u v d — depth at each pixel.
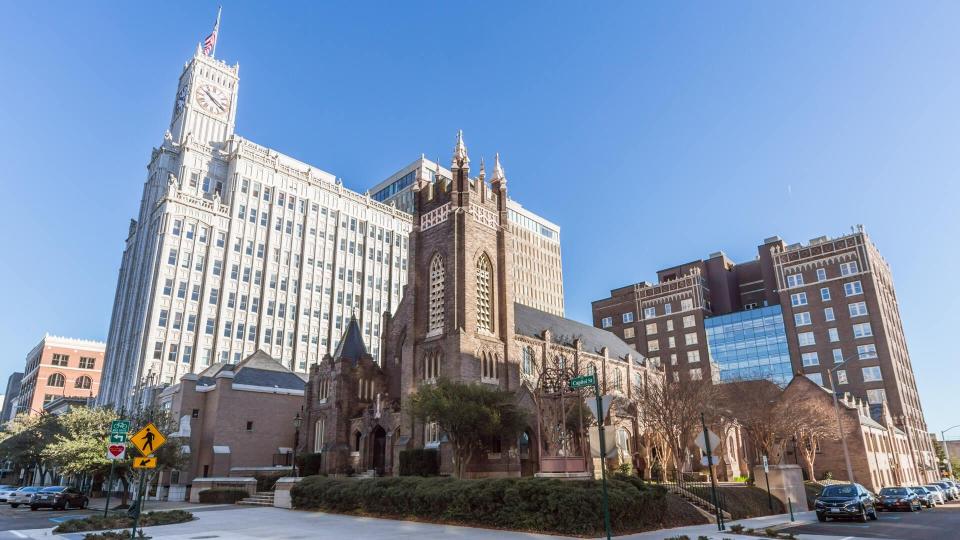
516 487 27.47
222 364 77.88
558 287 195.38
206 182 111.56
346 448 55.72
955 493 70.69
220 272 105.88
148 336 94.25
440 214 57.75
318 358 115.75
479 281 56.12
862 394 105.06
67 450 48.59
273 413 68.56
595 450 21.48
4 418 189.88
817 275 115.19
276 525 30.14
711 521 33.31
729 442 76.00
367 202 133.12
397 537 24.70
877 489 73.50
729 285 139.12
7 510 47.22
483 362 53.12
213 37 131.75
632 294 141.12
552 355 62.53
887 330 108.44
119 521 29.89
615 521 25.77
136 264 108.44
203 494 53.44
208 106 124.25
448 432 42.16
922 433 111.56
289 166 124.88
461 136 59.22
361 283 127.38
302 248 119.12
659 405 53.44
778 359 117.94
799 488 44.91
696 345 128.38
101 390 108.06
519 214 187.38
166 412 53.03
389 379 60.94
